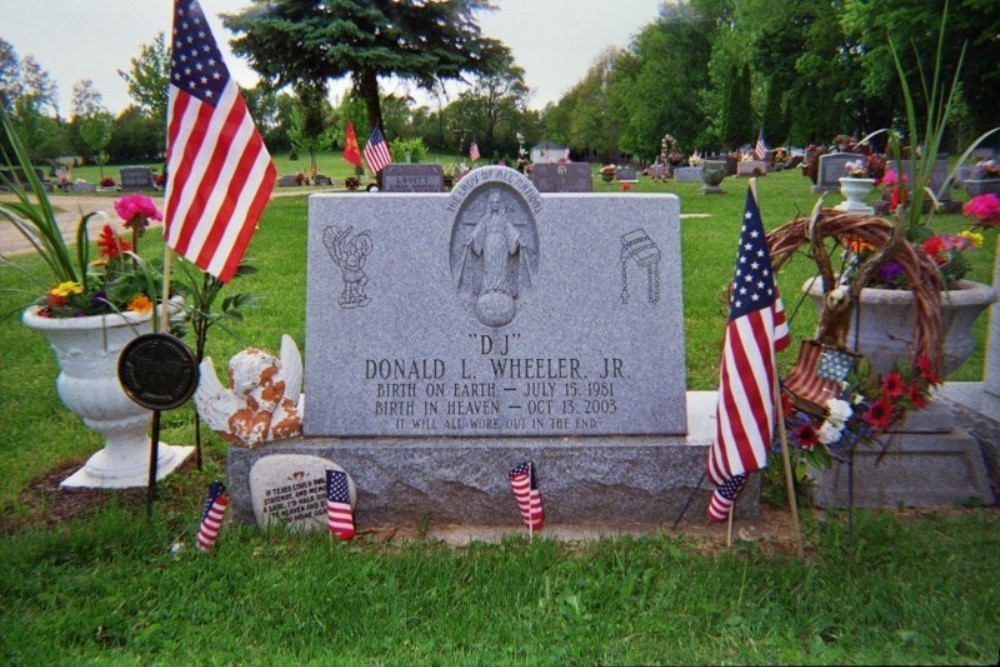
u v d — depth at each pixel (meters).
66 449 6.26
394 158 38.56
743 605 3.93
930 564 4.33
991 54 31.42
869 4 32.22
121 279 5.53
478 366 5.09
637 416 5.06
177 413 6.98
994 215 5.51
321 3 28.12
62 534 4.73
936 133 5.61
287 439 5.08
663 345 5.05
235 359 5.06
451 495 5.03
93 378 5.41
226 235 4.81
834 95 49.94
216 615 4.00
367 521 5.07
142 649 3.75
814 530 4.79
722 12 67.25
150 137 68.75
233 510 5.05
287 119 72.94
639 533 4.86
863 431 4.68
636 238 5.05
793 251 5.10
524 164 35.97
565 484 4.98
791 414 4.74
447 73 30.23
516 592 4.11
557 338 5.07
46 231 5.52
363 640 3.74
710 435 5.06
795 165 46.12
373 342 5.10
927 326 4.65
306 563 4.41
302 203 27.08
